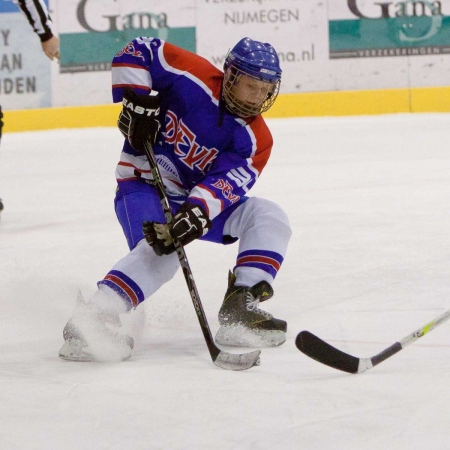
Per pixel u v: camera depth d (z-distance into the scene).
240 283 9.33
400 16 40.25
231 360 8.16
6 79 38.81
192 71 9.48
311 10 40.03
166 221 9.06
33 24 15.23
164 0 39.69
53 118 38.88
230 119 9.34
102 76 39.59
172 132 9.53
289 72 40.38
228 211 9.84
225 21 39.94
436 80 40.75
